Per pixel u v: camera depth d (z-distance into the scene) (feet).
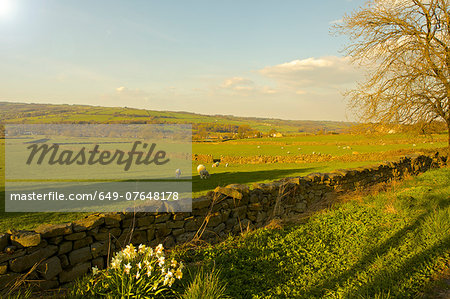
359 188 34.50
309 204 29.78
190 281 12.53
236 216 22.63
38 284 13.20
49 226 14.47
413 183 38.27
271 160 141.08
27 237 13.03
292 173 92.79
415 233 18.84
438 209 22.80
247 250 17.07
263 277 14.05
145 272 11.55
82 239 15.40
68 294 11.80
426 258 15.07
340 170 36.01
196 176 91.45
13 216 36.83
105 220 16.46
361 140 219.20
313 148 204.23
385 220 22.11
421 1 56.80
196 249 17.42
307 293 12.75
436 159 64.80
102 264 16.22
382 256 15.65
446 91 55.42
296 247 17.63
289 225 21.81
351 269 14.70
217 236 20.49
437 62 52.65
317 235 19.53
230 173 99.30
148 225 18.21
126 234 17.40
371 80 57.41
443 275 13.44
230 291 12.61
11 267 12.49
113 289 11.03
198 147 243.40
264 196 25.00
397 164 47.26
